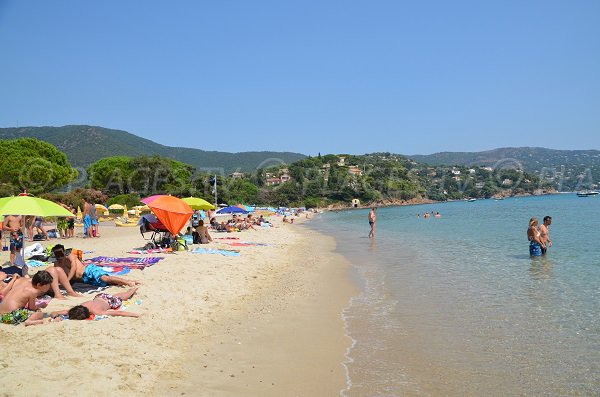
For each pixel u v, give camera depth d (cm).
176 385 615
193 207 2491
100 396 535
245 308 1063
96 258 1561
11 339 683
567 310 1017
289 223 5544
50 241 2252
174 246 1828
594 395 605
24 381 539
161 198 1838
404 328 916
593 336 840
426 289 1283
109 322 816
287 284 1384
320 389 630
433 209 9325
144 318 873
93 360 635
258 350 780
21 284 830
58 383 547
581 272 1459
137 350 706
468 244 2433
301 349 791
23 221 1233
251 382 646
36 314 791
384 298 1189
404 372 693
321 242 2870
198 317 943
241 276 1423
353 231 3912
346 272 1628
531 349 780
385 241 2839
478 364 719
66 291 994
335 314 1031
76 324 775
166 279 1245
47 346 664
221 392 605
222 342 811
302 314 1029
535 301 1105
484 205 10456
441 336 862
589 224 3484
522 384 643
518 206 8738
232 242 2444
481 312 1020
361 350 790
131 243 2127
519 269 1555
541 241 1833
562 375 671
